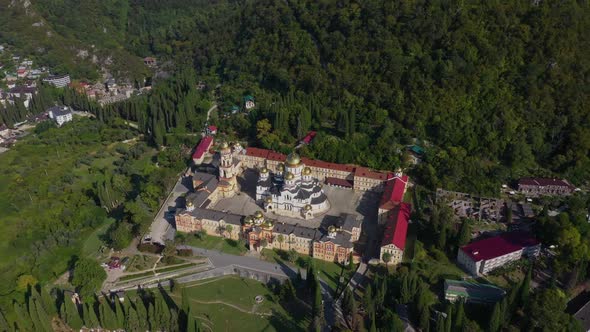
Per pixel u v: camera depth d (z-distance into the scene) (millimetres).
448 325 199250
